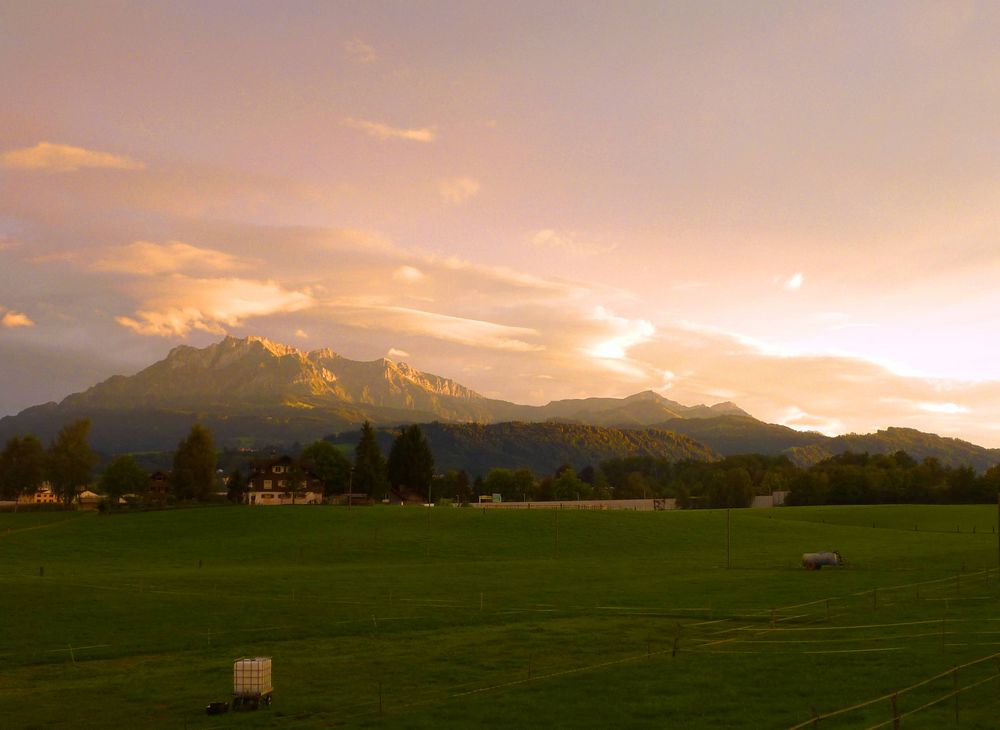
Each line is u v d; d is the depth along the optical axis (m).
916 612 57.06
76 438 193.38
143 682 43.56
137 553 112.81
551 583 80.50
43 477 190.25
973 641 45.16
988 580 74.44
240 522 138.38
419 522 138.88
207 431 192.38
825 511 174.62
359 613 63.50
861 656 42.88
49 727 35.94
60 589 75.31
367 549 115.38
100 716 37.28
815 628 52.75
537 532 129.88
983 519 157.12
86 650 51.97
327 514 146.38
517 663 45.22
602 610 63.34
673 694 36.78
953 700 32.97
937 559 95.88
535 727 32.66
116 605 67.19
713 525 139.88
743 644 48.47
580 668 43.38
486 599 70.00
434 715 34.91
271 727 34.53
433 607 66.12
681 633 52.91
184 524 136.62
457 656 47.62
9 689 42.97
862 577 80.12
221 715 36.81
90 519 141.50
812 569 89.56
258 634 56.03
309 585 79.50
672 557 107.81
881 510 175.50
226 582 81.62
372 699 38.47
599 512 152.88
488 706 36.00
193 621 60.78
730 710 33.75
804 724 30.88
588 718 33.53
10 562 103.31
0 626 59.06
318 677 43.50
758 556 107.25
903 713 31.58
